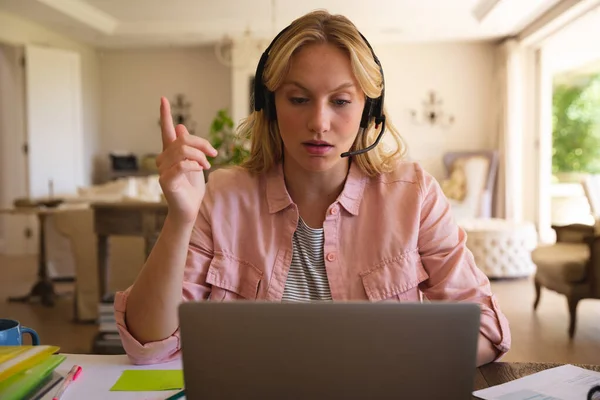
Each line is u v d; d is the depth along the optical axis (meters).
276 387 0.64
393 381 0.64
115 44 8.52
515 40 7.61
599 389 0.82
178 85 8.95
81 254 3.94
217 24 7.66
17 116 6.93
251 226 1.15
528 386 0.89
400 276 1.11
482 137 8.24
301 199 1.16
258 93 1.16
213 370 0.64
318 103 1.00
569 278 3.51
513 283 5.02
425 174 1.18
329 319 0.63
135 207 3.50
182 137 0.92
